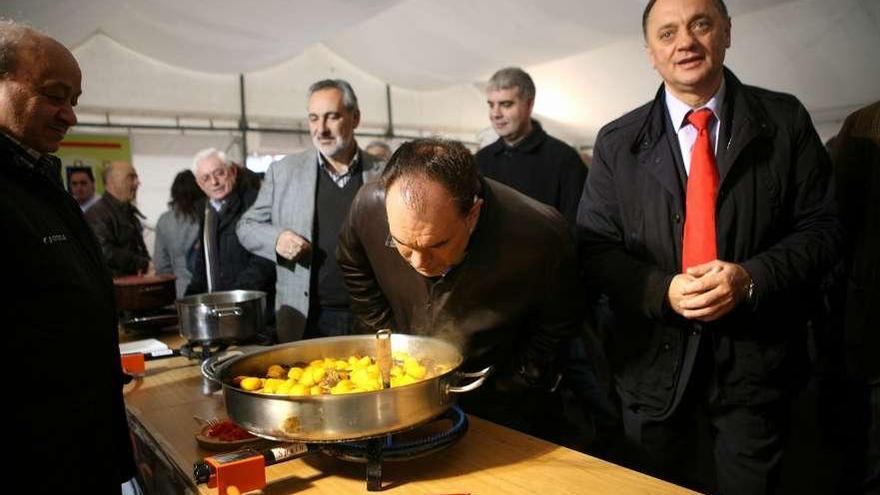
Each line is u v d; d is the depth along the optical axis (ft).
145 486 4.92
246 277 8.86
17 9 13.05
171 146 20.11
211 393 5.18
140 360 5.79
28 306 3.63
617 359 5.38
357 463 3.77
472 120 27.27
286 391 3.58
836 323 6.95
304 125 23.03
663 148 4.91
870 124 5.75
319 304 7.71
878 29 14.78
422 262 3.79
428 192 3.47
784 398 4.84
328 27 16.48
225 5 14.99
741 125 4.64
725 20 4.70
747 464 4.84
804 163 4.69
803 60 16.65
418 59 21.57
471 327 4.65
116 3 14.90
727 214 4.69
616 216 5.26
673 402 4.90
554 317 4.75
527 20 17.31
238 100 21.39
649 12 4.88
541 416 5.19
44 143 4.08
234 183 9.42
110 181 11.73
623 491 3.33
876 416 5.98
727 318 4.69
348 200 7.66
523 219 4.37
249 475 3.35
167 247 11.53
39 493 3.64
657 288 4.59
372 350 4.39
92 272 4.22
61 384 3.75
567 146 8.46
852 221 5.84
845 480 7.37
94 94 18.44
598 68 21.67
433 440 3.60
